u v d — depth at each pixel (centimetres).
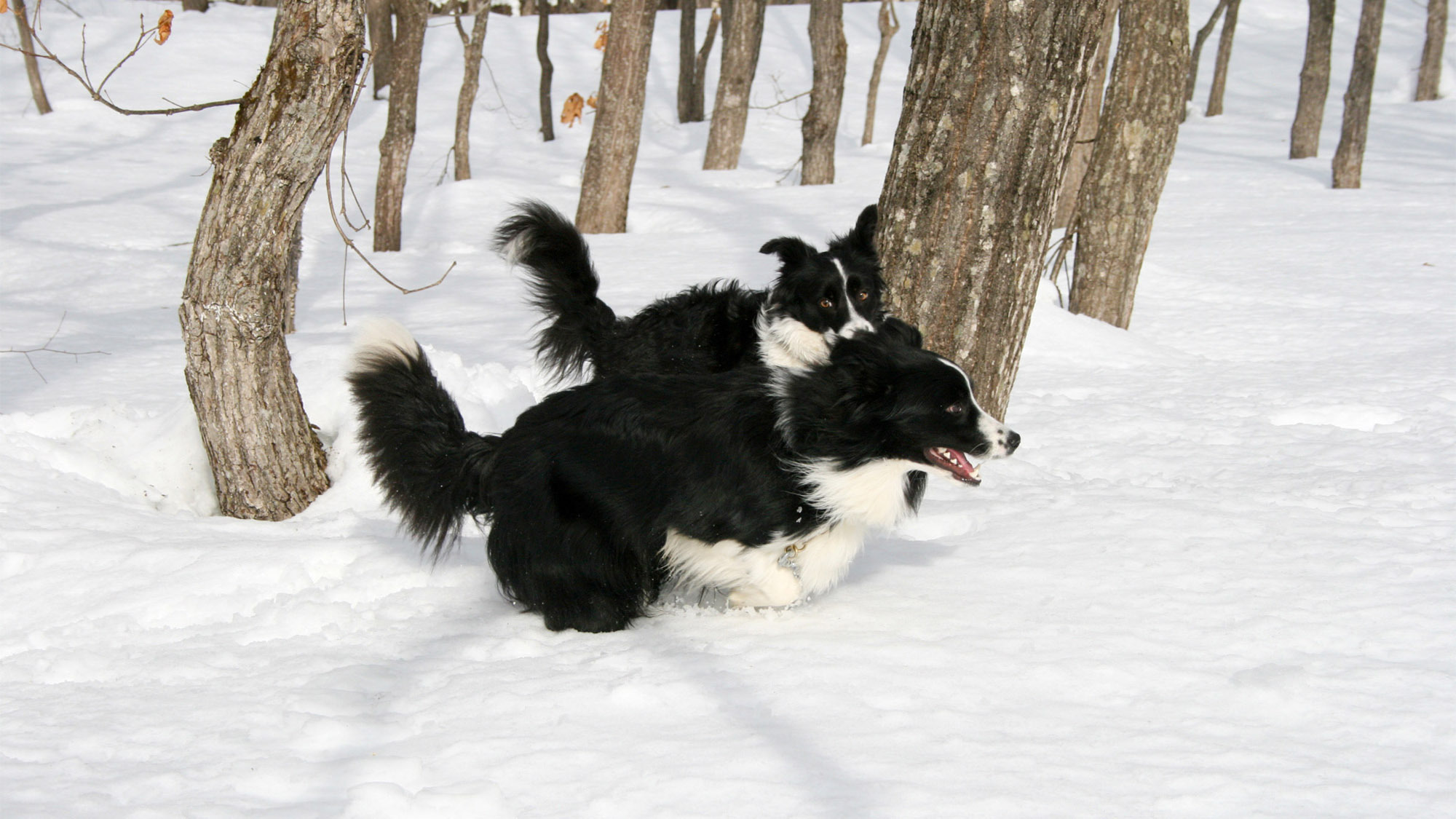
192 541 445
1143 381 805
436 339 857
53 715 302
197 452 538
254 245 469
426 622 379
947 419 352
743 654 338
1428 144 2345
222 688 321
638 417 360
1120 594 384
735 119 2181
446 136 2512
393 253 1398
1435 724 281
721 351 539
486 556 443
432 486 385
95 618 379
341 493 516
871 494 362
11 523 452
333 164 2112
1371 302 1056
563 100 2895
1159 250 1341
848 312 512
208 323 475
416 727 291
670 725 288
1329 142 2475
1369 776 255
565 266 558
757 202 1723
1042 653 333
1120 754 268
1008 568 416
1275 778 255
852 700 301
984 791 250
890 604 383
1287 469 567
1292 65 3356
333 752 278
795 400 355
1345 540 439
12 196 1658
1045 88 511
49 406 642
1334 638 341
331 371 591
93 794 255
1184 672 317
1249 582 393
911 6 3831
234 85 2681
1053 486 543
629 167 1570
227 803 252
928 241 534
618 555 368
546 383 665
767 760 265
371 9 2673
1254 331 980
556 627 368
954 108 520
